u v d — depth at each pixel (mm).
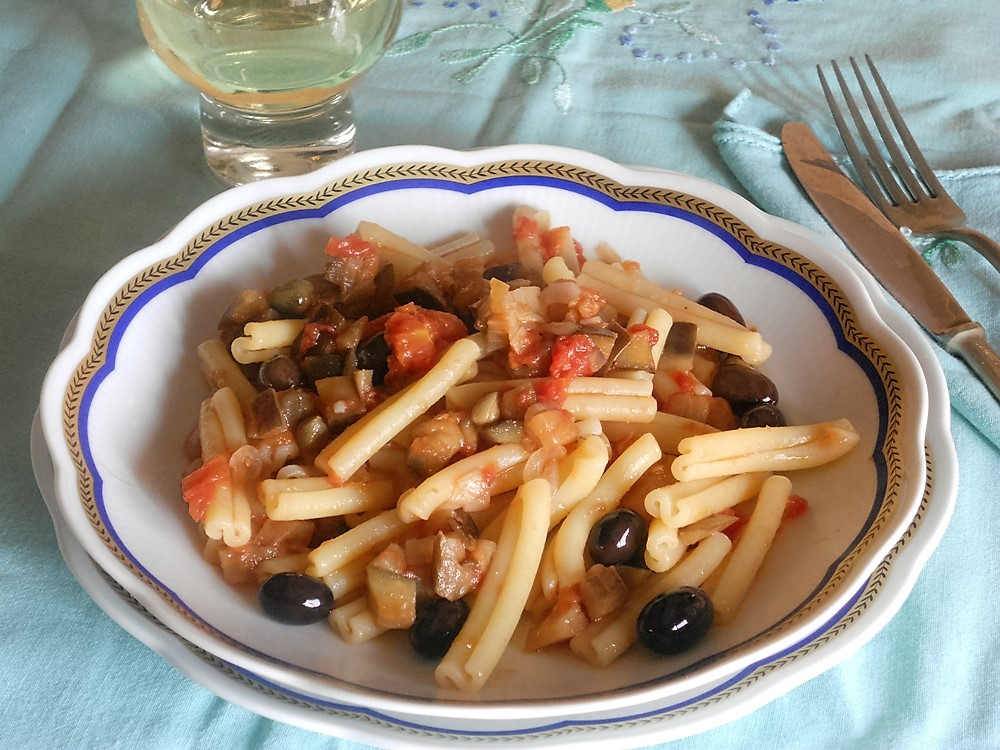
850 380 270
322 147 356
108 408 253
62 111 383
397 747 201
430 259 293
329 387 257
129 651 239
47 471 246
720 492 246
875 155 363
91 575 222
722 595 232
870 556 220
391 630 233
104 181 356
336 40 333
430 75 400
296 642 225
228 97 335
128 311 264
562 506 245
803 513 250
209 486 236
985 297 323
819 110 388
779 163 362
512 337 258
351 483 246
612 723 207
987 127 384
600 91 395
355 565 239
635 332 267
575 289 268
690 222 302
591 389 256
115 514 233
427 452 244
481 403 249
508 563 235
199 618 217
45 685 232
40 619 242
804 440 254
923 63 410
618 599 231
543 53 410
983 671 240
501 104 389
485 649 222
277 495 238
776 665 213
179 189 355
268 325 271
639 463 249
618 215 307
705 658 220
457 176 307
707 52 413
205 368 272
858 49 418
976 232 335
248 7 329
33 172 358
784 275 290
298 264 299
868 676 239
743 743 229
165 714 230
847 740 230
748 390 269
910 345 271
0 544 256
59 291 319
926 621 245
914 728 230
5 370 295
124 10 425
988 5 443
